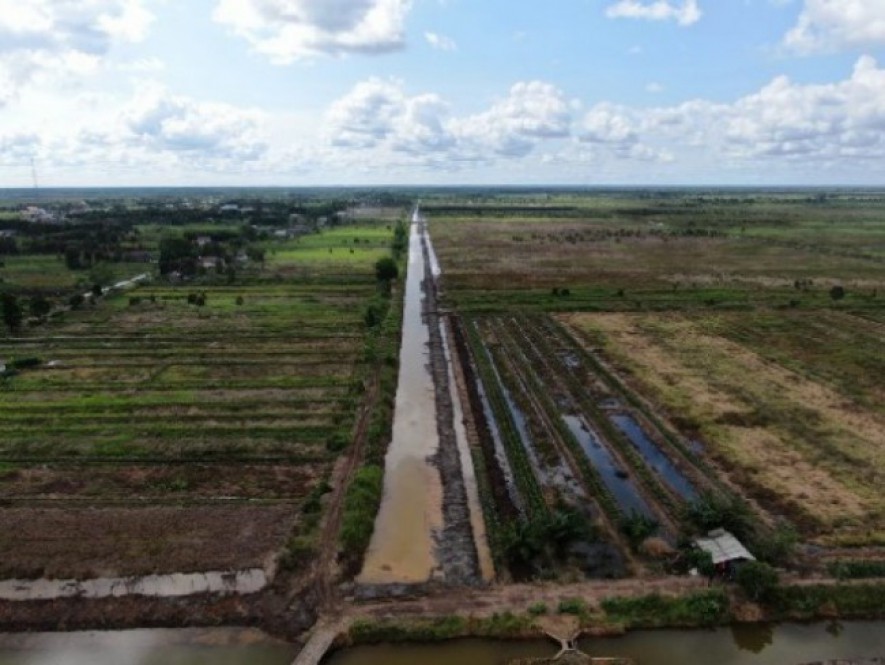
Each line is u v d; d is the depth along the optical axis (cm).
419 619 2367
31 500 3120
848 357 5334
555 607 2425
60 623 2369
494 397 4512
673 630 2358
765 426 3981
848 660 2177
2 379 4800
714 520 2789
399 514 3088
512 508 3095
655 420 4050
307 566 2638
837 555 2700
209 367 5119
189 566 2500
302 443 3756
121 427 3931
